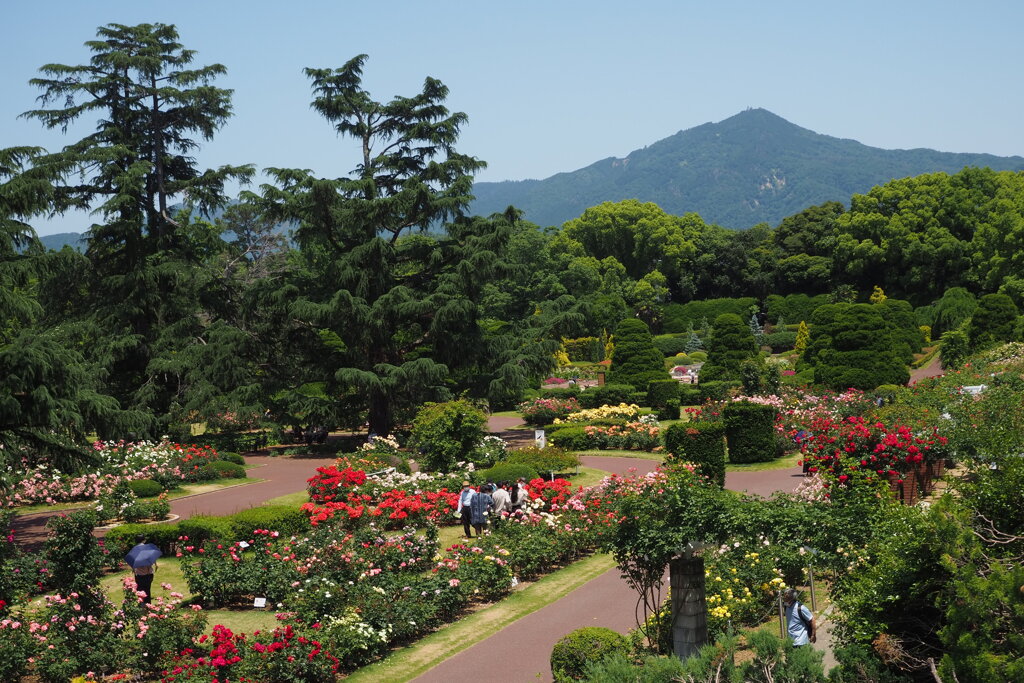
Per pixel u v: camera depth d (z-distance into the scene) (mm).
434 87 40375
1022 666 7633
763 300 99812
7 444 21438
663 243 106438
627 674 10008
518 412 48656
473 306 38000
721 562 14398
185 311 40750
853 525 11266
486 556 16828
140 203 41812
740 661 11703
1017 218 71812
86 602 13008
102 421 28688
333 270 38656
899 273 87562
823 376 41781
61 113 40281
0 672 11883
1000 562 9117
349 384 36875
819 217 100500
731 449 29609
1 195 24609
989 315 50125
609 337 78438
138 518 23078
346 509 19828
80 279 38500
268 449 38781
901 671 9406
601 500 20438
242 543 16578
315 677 12641
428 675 13008
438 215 39719
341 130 41250
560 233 110250
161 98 41781
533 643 14219
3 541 15633
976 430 19266
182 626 12922
